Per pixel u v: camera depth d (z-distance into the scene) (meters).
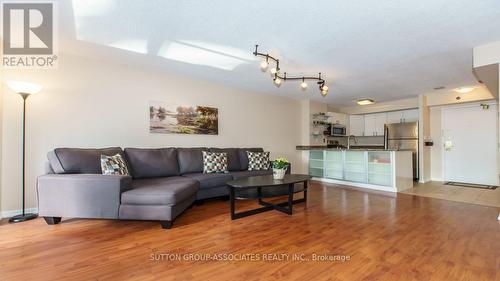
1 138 2.80
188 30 2.57
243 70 3.91
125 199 2.49
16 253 1.94
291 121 6.16
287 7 2.13
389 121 6.83
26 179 2.94
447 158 5.82
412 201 3.77
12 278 1.59
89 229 2.48
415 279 1.59
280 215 3.02
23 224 2.60
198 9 2.18
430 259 1.87
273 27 2.48
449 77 4.22
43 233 2.36
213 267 1.75
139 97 3.81
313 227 2.58
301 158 6.38
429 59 3.36
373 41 2.79
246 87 5.02
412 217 2.93
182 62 3.57
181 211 2.76
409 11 2.17
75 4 2.12
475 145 5.44
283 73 3.97
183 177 3.53
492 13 2.18
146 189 2.55
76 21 2.41
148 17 2.32
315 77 4.18
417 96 5.89
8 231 2.40
